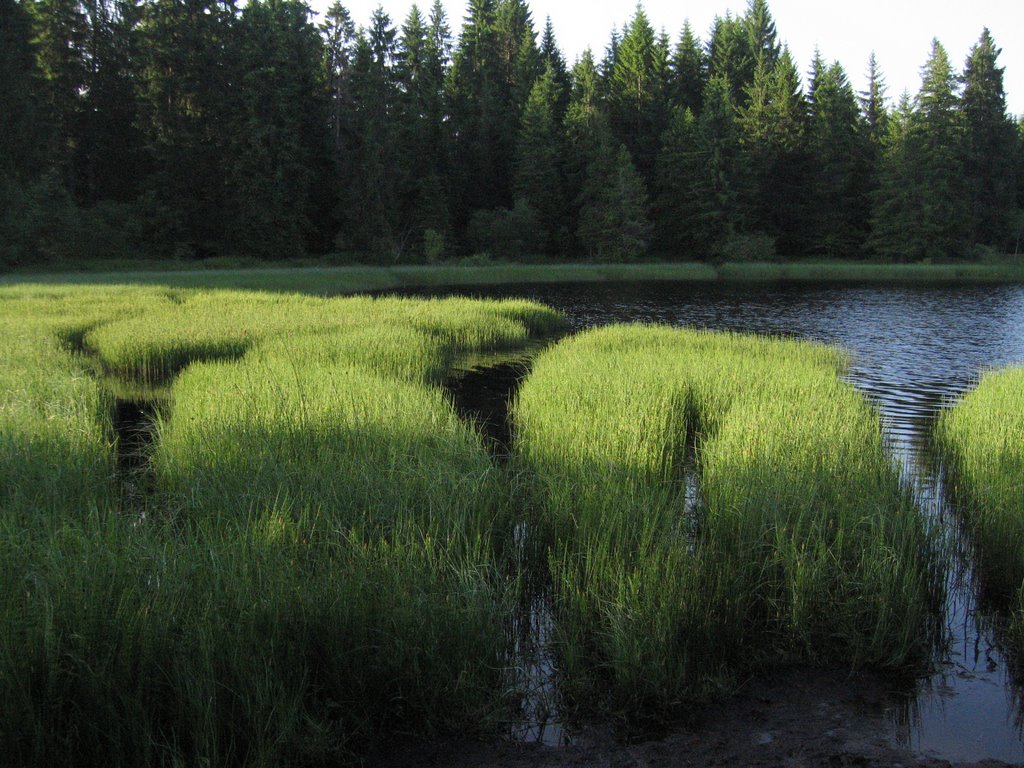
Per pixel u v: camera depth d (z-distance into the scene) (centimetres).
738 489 780
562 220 7769
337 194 6862
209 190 6297
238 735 461
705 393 1350
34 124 5484
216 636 488
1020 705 541
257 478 758
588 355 1741
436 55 8394
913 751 491
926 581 662
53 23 6116
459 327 2380
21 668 441
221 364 1579
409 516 682
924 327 3050
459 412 1483
